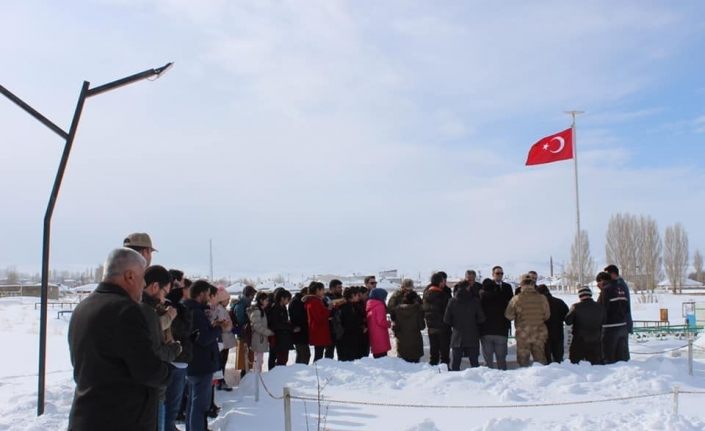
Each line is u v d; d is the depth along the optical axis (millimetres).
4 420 8617
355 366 11992
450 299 12914
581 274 22844
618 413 8922
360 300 14031
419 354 13492
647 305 48188
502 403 10016
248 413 9445
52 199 9219
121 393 4082
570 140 22891
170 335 6246
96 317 4117
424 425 8180
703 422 8070
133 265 4406
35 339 24172
